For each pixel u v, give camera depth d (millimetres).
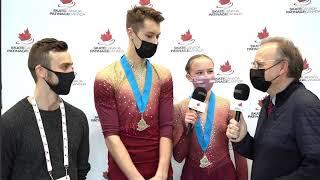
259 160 2250
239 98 2453
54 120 2342
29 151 2236
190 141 2787
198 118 2795
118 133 2516
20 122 2244
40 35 3016
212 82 2754
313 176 1999
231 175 2773
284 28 3113
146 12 2504
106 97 2500
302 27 3115
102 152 3084
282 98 2203
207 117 2801
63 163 2318
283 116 2158
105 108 2504
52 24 3021
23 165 2246
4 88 3004
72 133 2373
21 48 3010
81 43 3043
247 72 3111
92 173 3090
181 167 3113
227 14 3088
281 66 2193
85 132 2484
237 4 3086
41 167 2262
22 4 2998
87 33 3045
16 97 3016
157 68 2668
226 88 3123
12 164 2268
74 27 3035
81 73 3049
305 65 3129
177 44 3090
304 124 2041
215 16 3088
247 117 3131
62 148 2332
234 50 3104
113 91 2516
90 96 3061
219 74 3117
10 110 2293
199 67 2717
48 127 2311
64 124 2361
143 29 2469
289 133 2113
